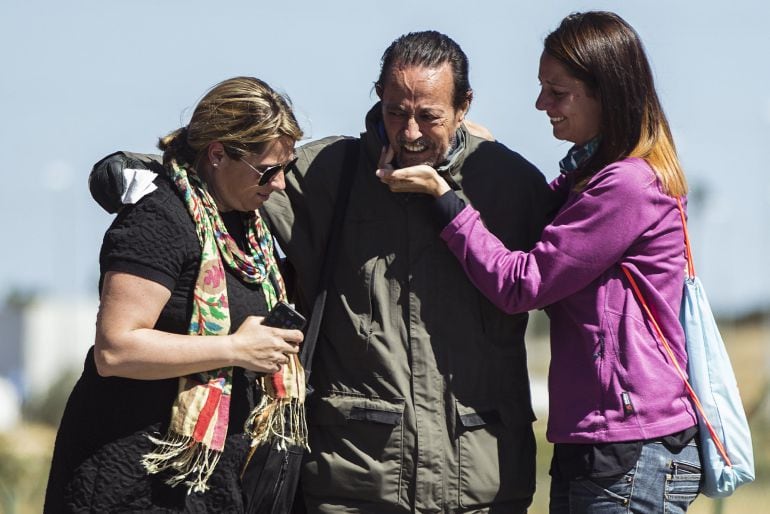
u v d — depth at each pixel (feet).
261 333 36.06
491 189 41.29
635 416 37.52
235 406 37.29
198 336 35.53
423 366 40.06
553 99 39.47
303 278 41.39
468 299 40.63
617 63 38.47
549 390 39.58
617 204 37.96
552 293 38.52
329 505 40.57
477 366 40.55
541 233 41.68
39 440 173.47
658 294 38.37
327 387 40.91
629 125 38.73
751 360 283.79
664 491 37.88
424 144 39.27
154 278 35.29
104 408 36.11
